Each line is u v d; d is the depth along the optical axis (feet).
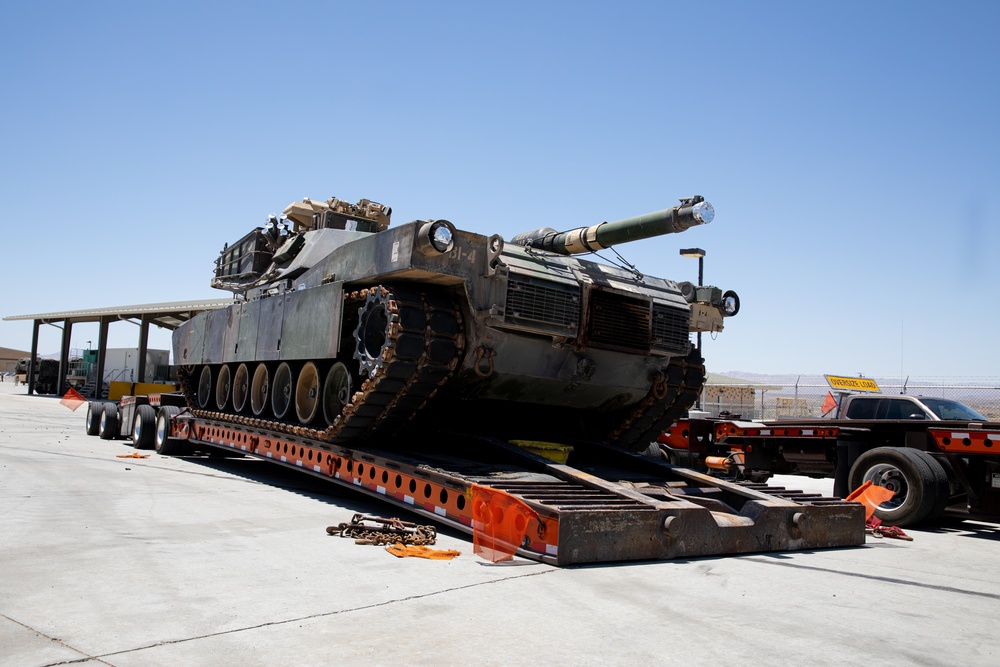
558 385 35.91
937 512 36.24
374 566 22.24
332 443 35.91
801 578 23.25
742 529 27.09
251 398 45.19
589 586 20.83
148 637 15.29
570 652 15.31
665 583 21.62
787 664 15.16
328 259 37.27
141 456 54.85
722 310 41.86
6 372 428.56
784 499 29.71
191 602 17.85
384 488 31.86
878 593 21.71
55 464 46.62
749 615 18.60
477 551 24.59
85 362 191.21
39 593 18.20
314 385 38.96
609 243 35.78
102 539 24.59
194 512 30.89
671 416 41.52
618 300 35.65
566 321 33.71
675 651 15.64
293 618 16.87
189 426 54.75
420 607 18.11
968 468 37.60
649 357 38.24
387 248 31.78
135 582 19.45
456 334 31.81
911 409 43.75
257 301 43.47
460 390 34.63
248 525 28.30
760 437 47.09
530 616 17.70
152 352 164.55
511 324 32.04
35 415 104.83
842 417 46.78
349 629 16.21
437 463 30.07
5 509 29.48
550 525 23.50
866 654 16.02
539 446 33.45
